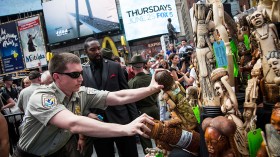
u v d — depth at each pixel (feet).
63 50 72.43
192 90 7.11
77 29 69.41
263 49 4.73
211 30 5.26
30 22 69.82
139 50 66.74
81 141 7.72
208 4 5.31
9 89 20.06
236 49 5.86
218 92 4.78
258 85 4.91
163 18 64.85
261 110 4.93
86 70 9.61
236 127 4.45
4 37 71.77
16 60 71.10
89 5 68.08
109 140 9.59
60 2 69.36
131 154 9.62
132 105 9.85
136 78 12.34
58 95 6.06
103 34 68.95
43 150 6.24
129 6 65.10
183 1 40.52
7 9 74.49
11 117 16.65
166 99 6.16
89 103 6.89
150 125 4.96
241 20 5.94
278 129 4.08
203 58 5.26
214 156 4.39
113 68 9.61
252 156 4.58
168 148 5.66
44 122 5.41
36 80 12.95
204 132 4.67
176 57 15.93
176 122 5.20
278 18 4.70
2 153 5.97
